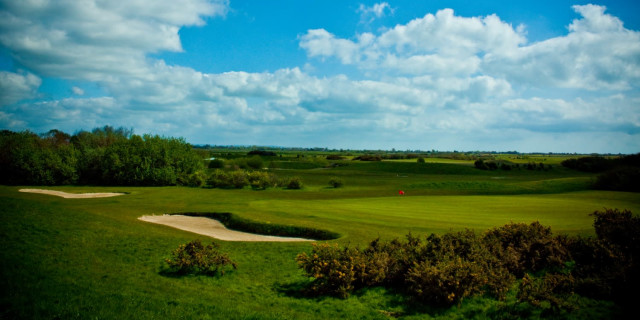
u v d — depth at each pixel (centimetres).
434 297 1097
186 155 6712
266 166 11088
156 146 6331
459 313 1037
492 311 1039
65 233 1780
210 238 2033
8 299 948
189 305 1004
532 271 1312
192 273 1359
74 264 1327
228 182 5731
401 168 10806
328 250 1301
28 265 1252
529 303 1056
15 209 2216
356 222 2411
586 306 1030
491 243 1366
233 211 2897
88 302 966
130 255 1530
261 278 1353
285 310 1038
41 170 5678
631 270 1072
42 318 859
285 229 2306
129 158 5956
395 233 2019
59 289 1049
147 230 2094
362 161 13062
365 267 1241
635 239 1284
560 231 1961
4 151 5897
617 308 1011
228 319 928
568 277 1140
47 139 8062
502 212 2947
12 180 5791
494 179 8275
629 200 3891
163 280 1239
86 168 6141
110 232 1906
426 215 2762
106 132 8912
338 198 4188
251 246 1802
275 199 3950
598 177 5759
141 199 3681
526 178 8956
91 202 3388
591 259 1298
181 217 2811
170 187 5469
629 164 8669
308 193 4756
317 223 2372
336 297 1163
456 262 1167
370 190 5212
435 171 10394
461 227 2194
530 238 1393
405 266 1238
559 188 5516
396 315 1030
